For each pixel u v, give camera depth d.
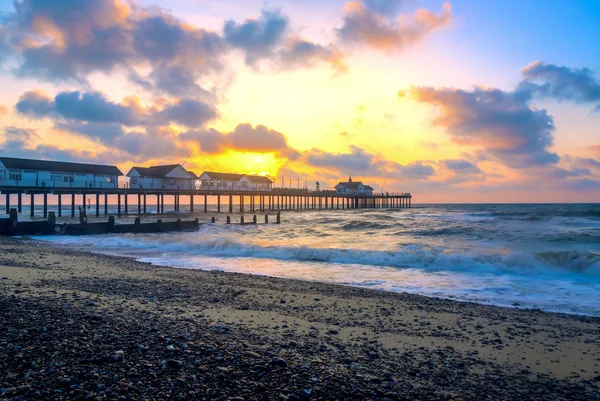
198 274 14.92
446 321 9.05
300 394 4.78
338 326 8.31
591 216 53.38
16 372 4.92
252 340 6.88
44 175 52.75
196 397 4.55
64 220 52.44
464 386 5.46
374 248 23.11
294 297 11.19
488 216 59.69
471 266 17.16
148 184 65.62
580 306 11.12
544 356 6.85
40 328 6.52
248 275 15.08
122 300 9.63
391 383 5.36
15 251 20.12
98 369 5.11
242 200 79.88
